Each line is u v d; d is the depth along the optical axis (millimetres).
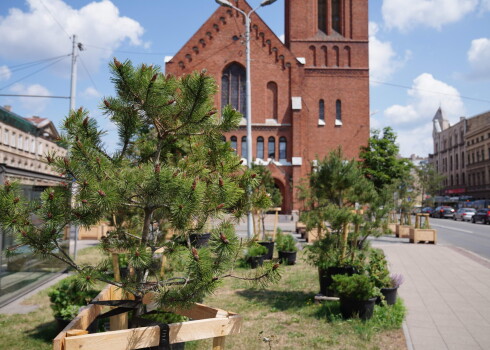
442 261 13531
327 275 7996
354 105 40656
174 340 3383
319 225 8562
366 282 6570
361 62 41125
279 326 6426
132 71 3320
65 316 5910
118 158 3549
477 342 5785
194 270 3213
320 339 5812
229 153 4129
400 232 22359
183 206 3156
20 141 42625
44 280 10117
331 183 8898
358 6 41625
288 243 12719
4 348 5598
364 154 34156
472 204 55156
